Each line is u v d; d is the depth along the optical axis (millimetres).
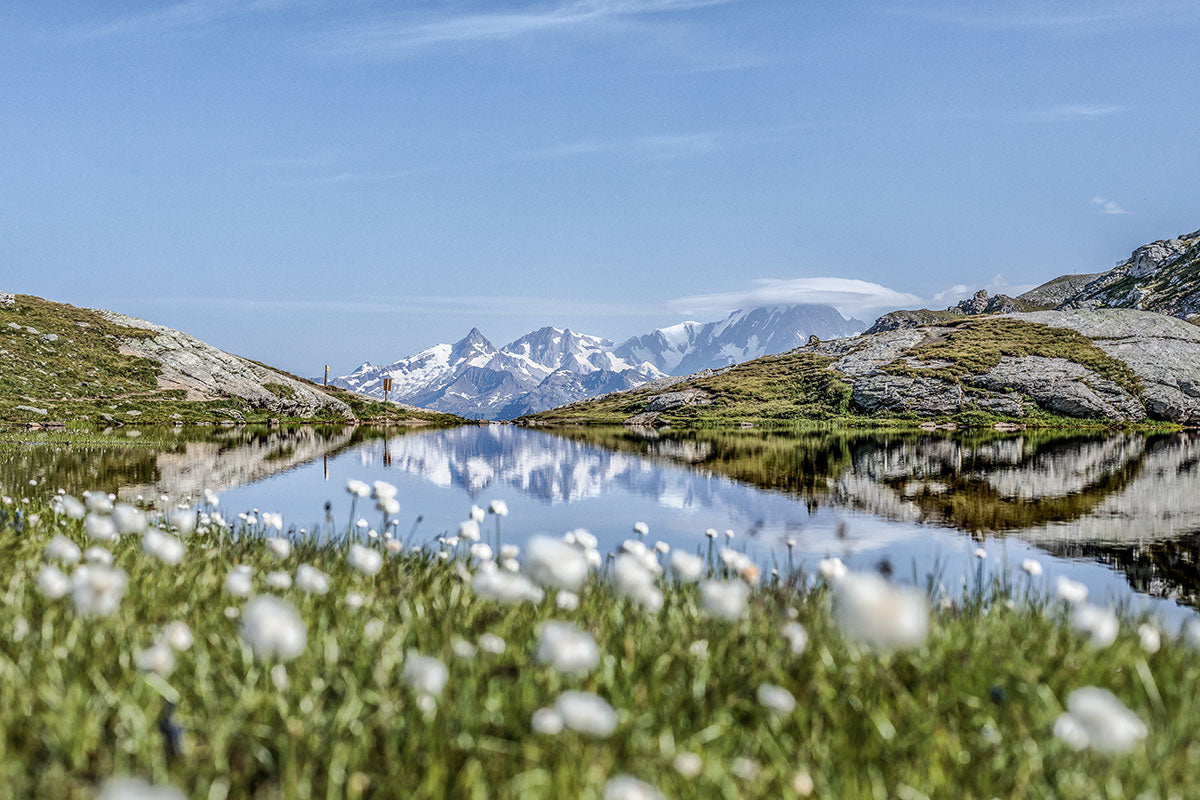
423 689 4035
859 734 4621
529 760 4020
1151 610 10383
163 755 3916
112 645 5195
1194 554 17625
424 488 28812
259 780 3932
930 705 4895
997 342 109188
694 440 64250
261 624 3826
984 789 4090
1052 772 4258
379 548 10797
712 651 5617
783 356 129000
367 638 5379
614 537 19156
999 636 6477
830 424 89875
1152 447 56750
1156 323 114438
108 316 93125
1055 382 94812
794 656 5484
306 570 5867
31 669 4773
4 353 76438
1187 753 4293
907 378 97375
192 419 74938
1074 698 3607
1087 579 15047
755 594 7699
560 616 6555
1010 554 17438
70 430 58281
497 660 5172
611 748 4125
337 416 93188
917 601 3373
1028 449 54188
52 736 3982
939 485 31453
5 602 6180
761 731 4523
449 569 8766
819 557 16562
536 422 104812
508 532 19547
